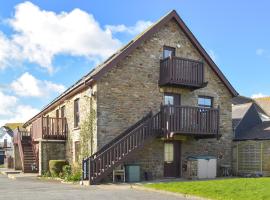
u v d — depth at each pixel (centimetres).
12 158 3950
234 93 2620
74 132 2492
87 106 2266
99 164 1964
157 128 2202
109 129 2158
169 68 2255
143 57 2306
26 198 1387
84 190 1639
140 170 2209
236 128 2883
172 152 2359
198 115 2247
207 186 1549
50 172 2503
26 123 3956
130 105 2231
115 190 1633
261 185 1530
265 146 2552
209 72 2544
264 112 4319
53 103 2927
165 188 1580
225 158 2548
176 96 2409
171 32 2425
